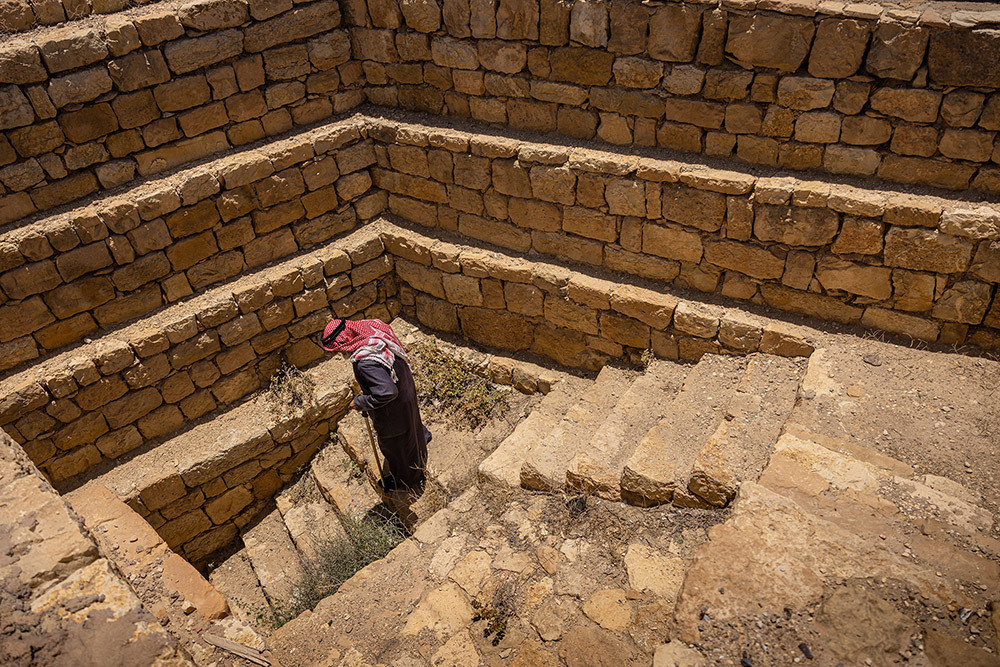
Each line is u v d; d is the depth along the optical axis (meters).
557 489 4.80
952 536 3.46
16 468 3.21
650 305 5.62
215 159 5.91
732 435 4.38
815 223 4.74
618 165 5.32
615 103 5.33
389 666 3.89
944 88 4.12
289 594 5.95
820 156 4.75
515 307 6.51
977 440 4.08
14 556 2.84
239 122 5.98
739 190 4.89
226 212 5.96
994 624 3.02
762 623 3.11
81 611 2.71
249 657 3.68
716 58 4.73
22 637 2.61
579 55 5.26
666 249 5.54
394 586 4.51
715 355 5.50
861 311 4.95
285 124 6.28
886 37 4.12
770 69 4.59
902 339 4.89
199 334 6.05
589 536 4.37
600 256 5.95
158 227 5.64
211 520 6.44
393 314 7.48
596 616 3.81
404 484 5.97
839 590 3.19
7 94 4.82
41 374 5.39
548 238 6.14
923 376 4.59
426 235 6.79
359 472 6.47
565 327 6.33
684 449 4.56
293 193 6.30
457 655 3.85
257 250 6.34
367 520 5.93
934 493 3.69
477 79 5.89
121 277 5.64
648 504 4.43
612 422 5.13
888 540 3.45
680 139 5.22
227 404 6.55
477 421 6.50
